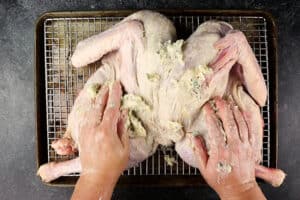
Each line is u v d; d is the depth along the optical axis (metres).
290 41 1.10
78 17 1.07
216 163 0.90
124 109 0.94
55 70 1.08
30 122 1.10
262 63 1.07
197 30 0.95
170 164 1.06
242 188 0.90
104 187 0.90
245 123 0.92
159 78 0.91
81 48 0.96
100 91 0.94
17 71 1.10
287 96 1.10
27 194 1.10
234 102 0.95
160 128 0.95
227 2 1.10
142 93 0.93
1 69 1.10
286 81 1.10
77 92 1.08
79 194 0.91
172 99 0.91
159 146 1.07
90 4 1.10
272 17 1.06
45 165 1.02
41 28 1.07
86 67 1.08
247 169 0.90
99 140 0.90
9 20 1.10
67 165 1.01
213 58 0.91
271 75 1.06
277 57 1.09
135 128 0.94
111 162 0.90
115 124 0.91
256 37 1.08
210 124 0.91
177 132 0.93
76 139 0.97
